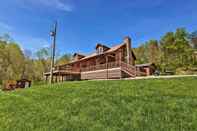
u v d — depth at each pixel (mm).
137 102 12453
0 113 13211
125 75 32656
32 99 16641
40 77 77438
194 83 16688
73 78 43469
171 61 52688
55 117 11094
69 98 15281
